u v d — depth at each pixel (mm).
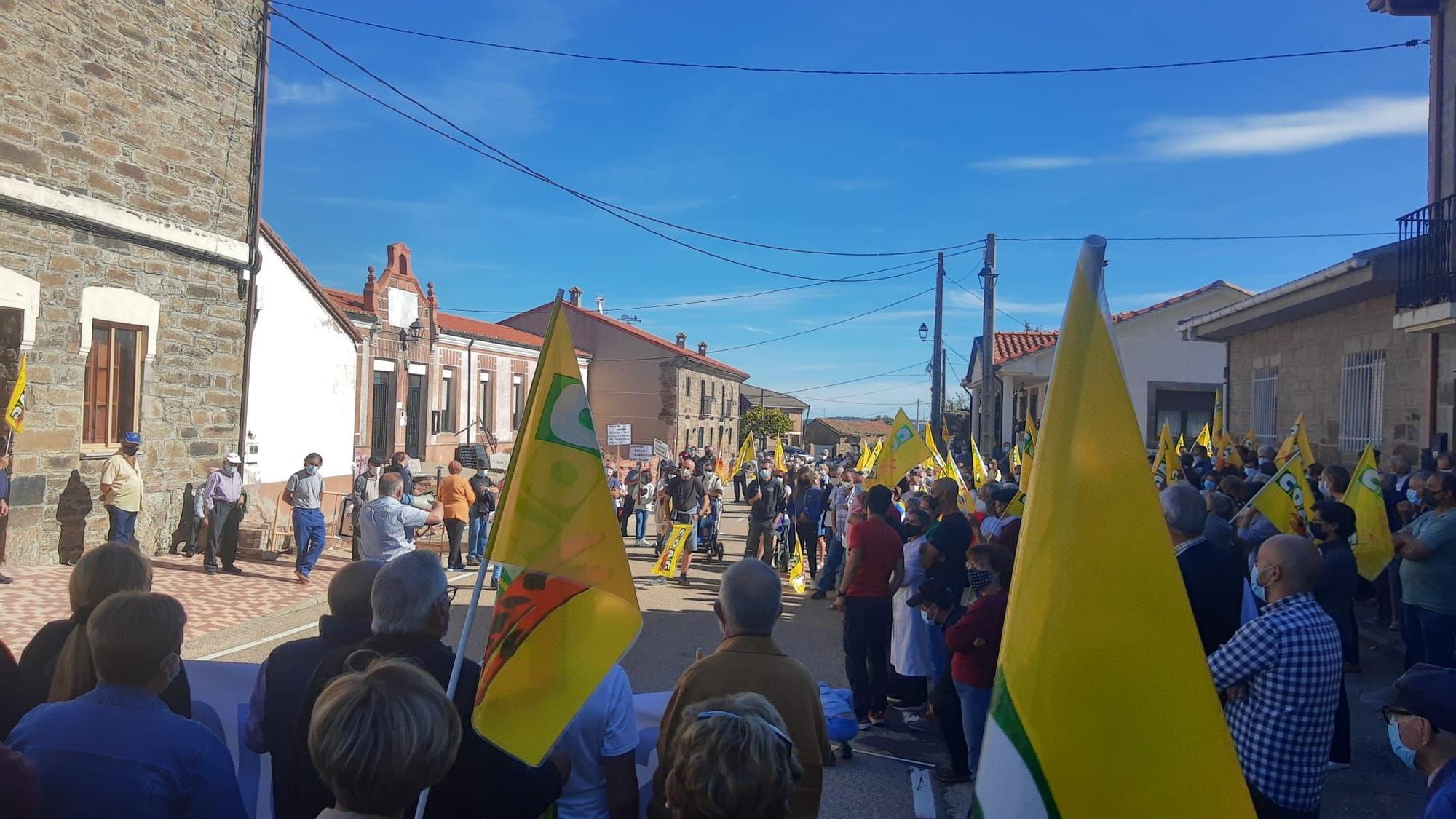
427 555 2807
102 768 2238
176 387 12938
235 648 8195
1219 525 5629
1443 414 11367
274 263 16422
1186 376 25203
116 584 3064
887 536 6629
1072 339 1772
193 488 13219
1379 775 5789
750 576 3285
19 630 8086
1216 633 4008
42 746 2271
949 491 7184
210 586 10891
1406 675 2758
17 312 10500
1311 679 3330
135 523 11070
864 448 15117
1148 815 1602
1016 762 1652
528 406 2959
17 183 10320
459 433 29297
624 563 2957
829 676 7934
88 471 11492
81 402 11352
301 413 17297
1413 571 6906
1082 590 1677
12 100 10312
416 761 1969
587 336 45625
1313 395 14742
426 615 2707
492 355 31953
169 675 2486
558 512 2918
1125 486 1697
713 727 2160
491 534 2846
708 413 49906
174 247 12719
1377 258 11273
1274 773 3344
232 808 2400
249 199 14258
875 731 6512
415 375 27125
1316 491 9961
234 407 14125
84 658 2744
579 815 3094
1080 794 1620
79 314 11297
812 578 13141
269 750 2924
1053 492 1724
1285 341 15781
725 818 2066
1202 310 25203
